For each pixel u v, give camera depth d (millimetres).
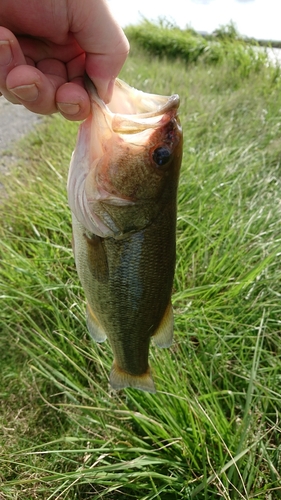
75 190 173
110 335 199
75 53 190
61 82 188
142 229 177
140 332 197
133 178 170
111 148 168
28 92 164
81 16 170
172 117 169
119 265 180
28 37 183
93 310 196
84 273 185
